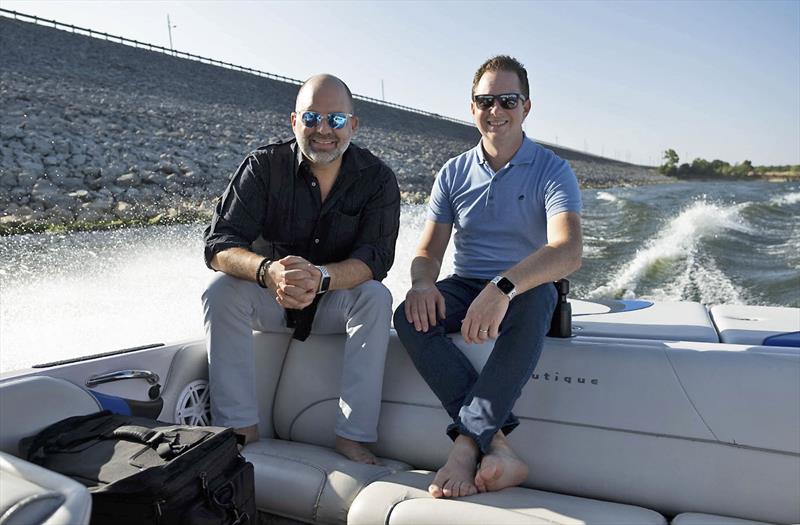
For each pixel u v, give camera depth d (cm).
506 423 162
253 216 197
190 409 190
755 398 147
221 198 200
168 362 185
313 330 201
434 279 194
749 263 838
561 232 177
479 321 160
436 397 181
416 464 183
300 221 200
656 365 158
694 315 202
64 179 1566
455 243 210
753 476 144
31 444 136
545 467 164
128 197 1560
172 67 3791
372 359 182
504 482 152
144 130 2264
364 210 203
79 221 1298
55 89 2509
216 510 132
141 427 139
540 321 163
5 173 1463
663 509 153
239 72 4372
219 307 186
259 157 198
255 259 182
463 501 144
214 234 194
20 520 90
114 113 2389
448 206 208
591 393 162
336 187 199
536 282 165
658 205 1605
